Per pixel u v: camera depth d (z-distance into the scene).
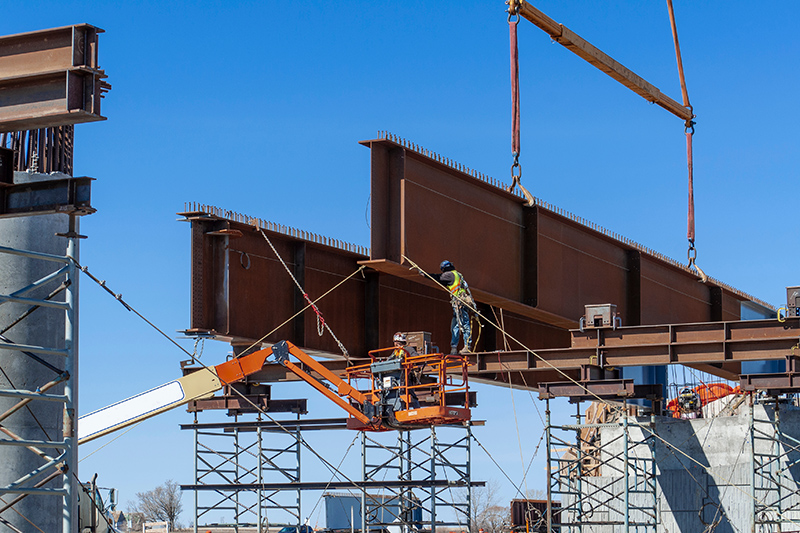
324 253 27.83
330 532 49.34
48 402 19.22
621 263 31.75
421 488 33.09
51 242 19.44
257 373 30.50
